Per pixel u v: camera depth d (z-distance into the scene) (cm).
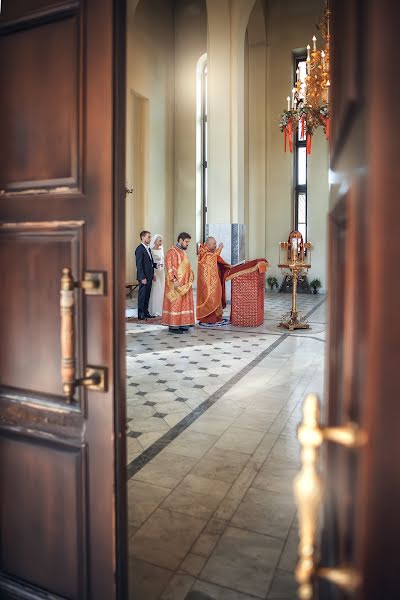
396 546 74
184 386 538
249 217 1700
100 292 164
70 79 168
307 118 897
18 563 187
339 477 104
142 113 1532
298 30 1623
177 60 1667
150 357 677
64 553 177
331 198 149
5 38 181
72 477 173
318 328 927
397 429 72
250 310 940
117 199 165
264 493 300
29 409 181
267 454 357
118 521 170
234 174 1244
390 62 71
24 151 178
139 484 312
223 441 382
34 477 181
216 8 1198
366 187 75
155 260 1034
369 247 72
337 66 129
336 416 123
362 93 81
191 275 874
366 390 73
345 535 92
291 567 229
